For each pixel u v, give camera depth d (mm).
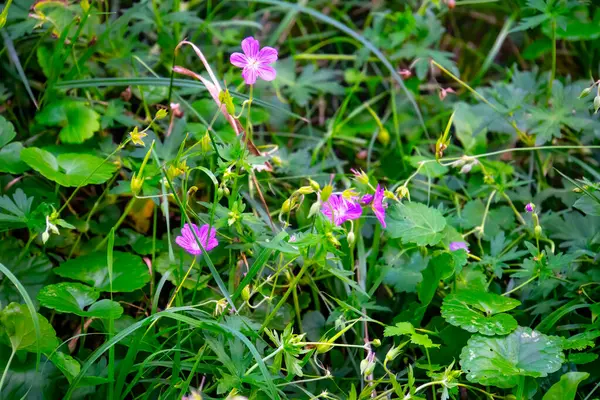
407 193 926
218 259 985
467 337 933
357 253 1022
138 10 1140
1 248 958
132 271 950
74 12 1105
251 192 1005
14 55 1067
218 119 1092
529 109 1096
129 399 926
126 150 1056
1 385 825
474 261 1029
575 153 1136
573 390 866
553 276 954
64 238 1001
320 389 934
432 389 897
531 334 904
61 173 970
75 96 1095
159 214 1057
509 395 893
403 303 1000
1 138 997
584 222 1033
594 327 934
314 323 972
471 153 1133
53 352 855
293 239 879
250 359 860
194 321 837
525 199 1085
